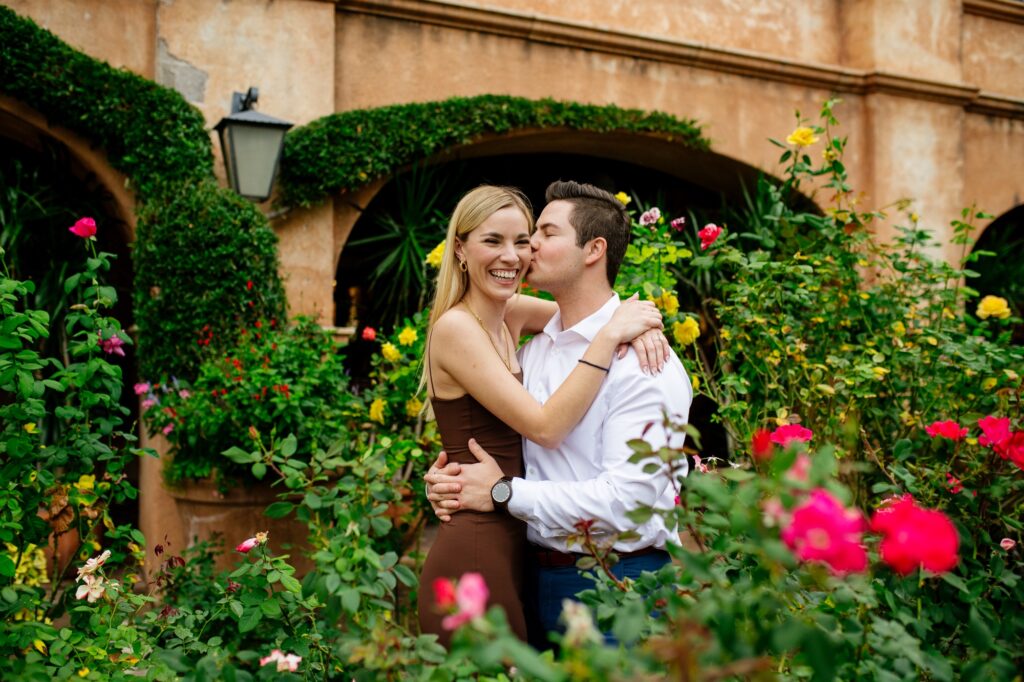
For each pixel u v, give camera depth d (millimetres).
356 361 6117
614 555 1609
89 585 2254
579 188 2150
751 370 3303
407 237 5164
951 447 2525
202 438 3736
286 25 4781
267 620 2229
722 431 6707
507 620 1880
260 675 1810
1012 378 2916
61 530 2604
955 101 6789
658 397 1906
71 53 4176
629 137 5820
